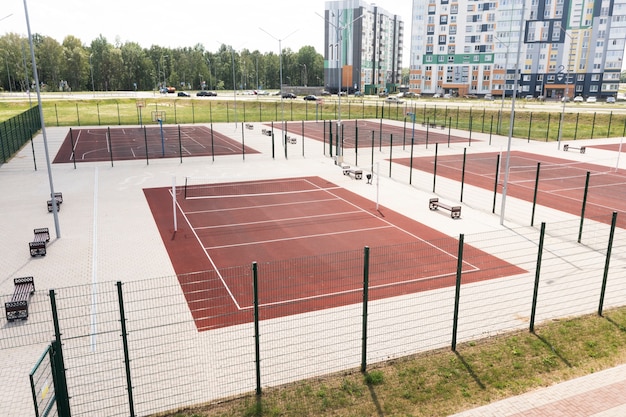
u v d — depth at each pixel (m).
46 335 11.77
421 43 121.44
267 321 12.48
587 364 10.47
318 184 29.48
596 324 12.21
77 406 9.07
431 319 12.59
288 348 11.16
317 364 10.48
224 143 46.62
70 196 26.20
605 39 104.56
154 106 92.69
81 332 11.84
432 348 11.13
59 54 151.50
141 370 10.24
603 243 18.81
